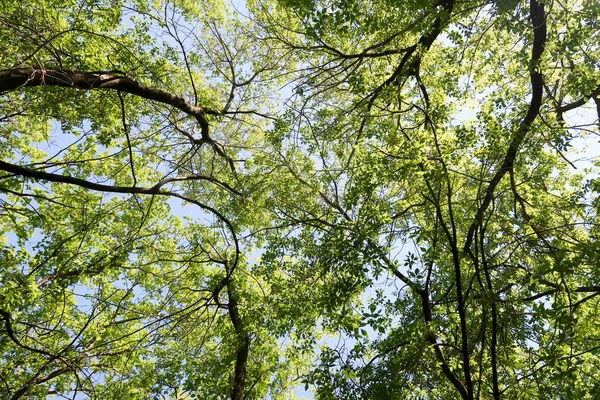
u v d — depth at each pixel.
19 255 9.16
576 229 8.33
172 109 10.99
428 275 7.57
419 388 7.60
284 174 11.12
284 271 9.92
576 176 10.63
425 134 7.38
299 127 10.59
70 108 9.84
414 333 7.02
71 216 11.32
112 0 9.61
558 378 5.25
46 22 7.20
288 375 11.70
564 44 7.14
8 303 7.06
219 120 13.52
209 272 12.72
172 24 10.83
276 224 11.38
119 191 7.75
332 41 10.73
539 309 5.41
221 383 8.98
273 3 12.15
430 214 7.84
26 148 11.98
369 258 6.94
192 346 11.71
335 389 6.26
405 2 6.56
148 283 12.31
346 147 10.57
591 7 6.82
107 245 11.56
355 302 8.67
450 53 9.87
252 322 9.40
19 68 6.09
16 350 9.58
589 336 6.47
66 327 11.15
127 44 10.26
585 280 6.95
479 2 7.96
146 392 10.03
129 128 10.30
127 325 12.03
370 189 7.20
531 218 8.24
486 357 7.54
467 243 7.05
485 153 7.10
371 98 9.03
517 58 8.51
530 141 7.49
